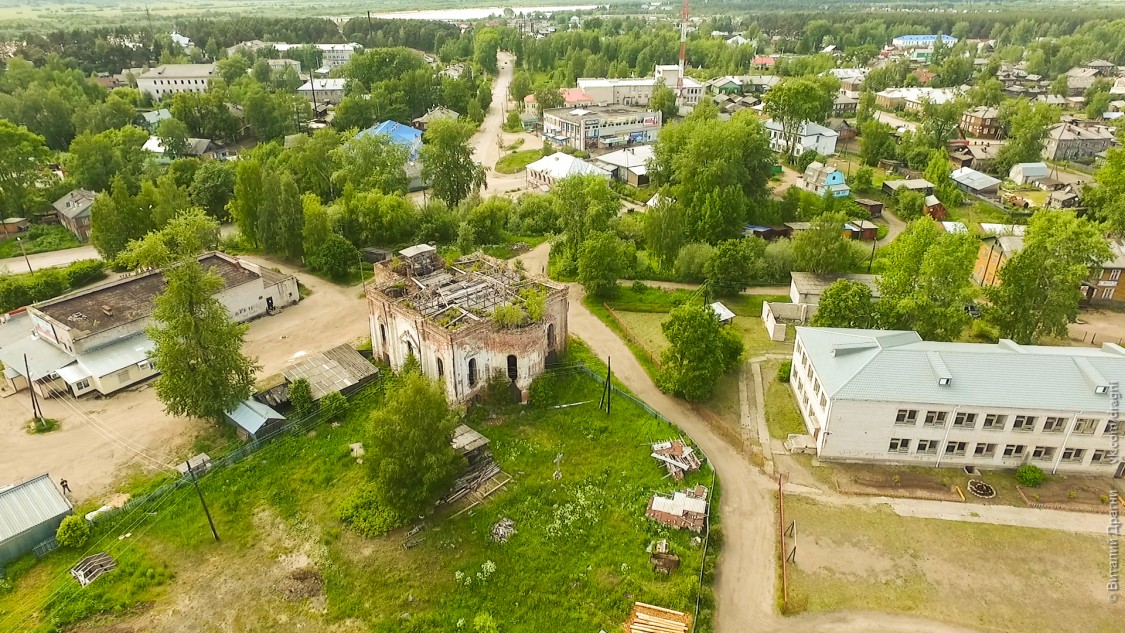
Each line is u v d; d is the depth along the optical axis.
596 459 65.94
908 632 49.34
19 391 76.31
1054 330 80.50
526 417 72.31
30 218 130.00
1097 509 60.47
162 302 62.47
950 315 74.88
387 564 53.62
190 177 142.38
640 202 149.50
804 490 62.88
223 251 117.56
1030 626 49.94
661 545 55.03
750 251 105.62
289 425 68.94
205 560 53.97
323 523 57.56
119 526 56.81
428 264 85.44
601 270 98.69
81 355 76.69
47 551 54.50
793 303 95.00
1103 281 100.00
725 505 61.09
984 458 65.19
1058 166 178.00
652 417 72.50
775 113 175.75
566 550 55.16
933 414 63.34
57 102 179.50
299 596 51.03
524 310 74.88
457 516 58.22
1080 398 62.31
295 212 110.56
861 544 56.84
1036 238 82.31
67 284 102.31
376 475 53.66
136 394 76.56
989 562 55.31
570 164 159.00
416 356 75.62
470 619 49.06
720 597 51.91
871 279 97.81
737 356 81.62
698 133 131.50
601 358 84.88
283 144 177.50
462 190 134.88
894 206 147.38
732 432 69.94
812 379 70.19
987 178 156.25
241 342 68.50
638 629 47.91
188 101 182.88
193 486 60.94
